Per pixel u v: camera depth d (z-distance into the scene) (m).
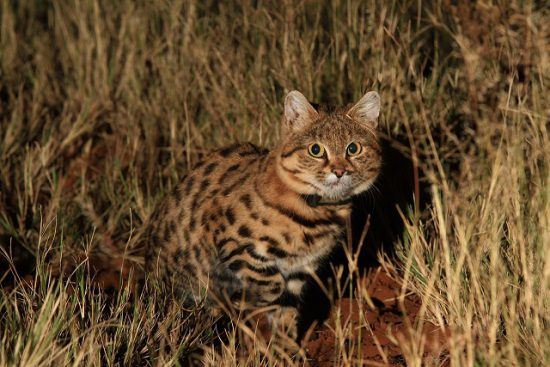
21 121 12.00
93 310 7.36
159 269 8.77
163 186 10.91
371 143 8.23
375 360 7.70
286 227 7.89
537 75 9.81
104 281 9.21
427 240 9.27
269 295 8.16
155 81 12.53
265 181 7.86
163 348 7.36
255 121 10.80
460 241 7.88
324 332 8.41
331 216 8.12
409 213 9.12
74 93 13.00
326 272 9.50
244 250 7.93
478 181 8.94
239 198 7.96
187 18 12.64
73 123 12.37
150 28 13.38
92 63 13.32
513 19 10.07
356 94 10.35
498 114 9.68
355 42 10.81
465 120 9.89
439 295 7.98
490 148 8.91
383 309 8.69
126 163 11.53
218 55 11.28
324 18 11.82
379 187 9.94
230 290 8.48
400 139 9.99
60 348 6.59
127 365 7.22
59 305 7.13
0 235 9.80
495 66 9.99
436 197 7.93
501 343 7.27
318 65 10.74
